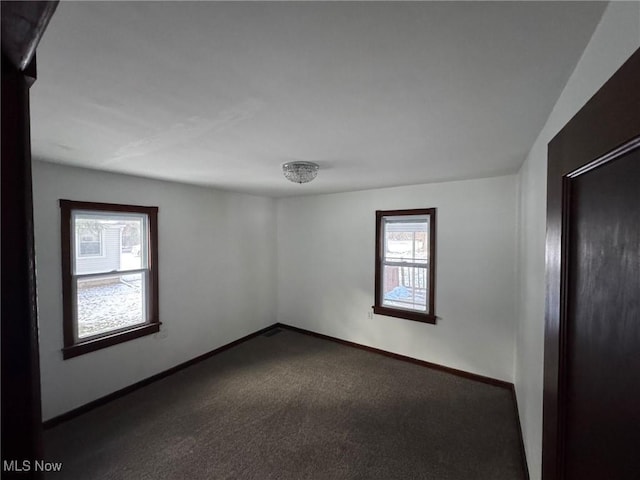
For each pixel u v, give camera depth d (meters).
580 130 0.66
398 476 1.98
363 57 0.99
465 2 0.74
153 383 3.20
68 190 2.57
